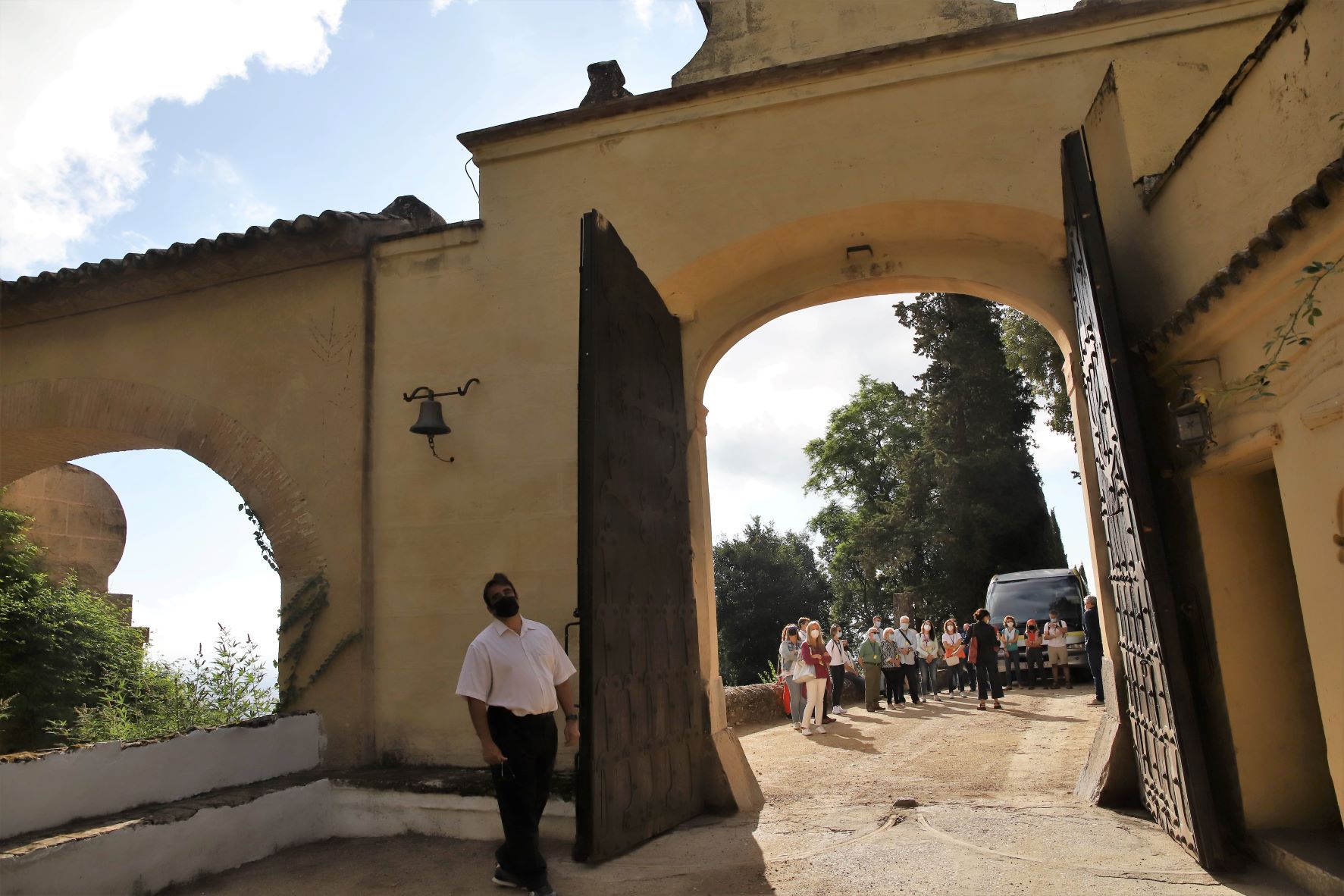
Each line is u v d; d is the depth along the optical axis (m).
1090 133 6.28
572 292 7.06
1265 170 4.03
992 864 4.59
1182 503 5.11
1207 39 6.22
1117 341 4.79
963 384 29.38
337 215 7.27
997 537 28.31
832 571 37.09
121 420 8.02
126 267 7.78
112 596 12.52
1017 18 6.79
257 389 7.64
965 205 6.43
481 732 4.52
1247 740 4.66
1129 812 5.47
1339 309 3.33
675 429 6.82
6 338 8.59
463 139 7.43
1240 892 3.97
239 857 5.38
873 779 7.57
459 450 7.05
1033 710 12.25
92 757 4.91
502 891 4.71
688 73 7.34
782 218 6.71
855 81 6.75
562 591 6.62
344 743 6.75
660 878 4.72
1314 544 3.65
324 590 7.05
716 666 7.05
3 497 11.46
